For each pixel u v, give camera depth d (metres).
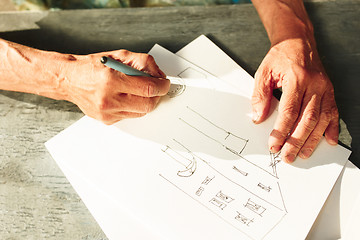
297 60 0.54
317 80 0.54
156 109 0.55
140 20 0.65
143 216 0.46
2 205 0.50
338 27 0.63
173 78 0.58
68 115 0.57
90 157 0.51
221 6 0.66
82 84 0.52
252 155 0.50
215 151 0.51
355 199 0.46
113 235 0.46
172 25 0.65
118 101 0.51
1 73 0.57
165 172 0.49
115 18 0.66
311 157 0.49
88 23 0.66
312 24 0.62
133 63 0.55
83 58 0.56
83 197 0.49
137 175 0.49
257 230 0.44
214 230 0.44
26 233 0.48
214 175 0.49
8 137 0.55
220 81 0.57
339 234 0.44
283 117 0.51
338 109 0.55
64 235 0.47
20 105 0.58
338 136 0.52
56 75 0.54
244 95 0.56
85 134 0.53
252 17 0.65
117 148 0.52
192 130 0.53
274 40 0.59
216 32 0.63
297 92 0.52
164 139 0.52
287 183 0.47
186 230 0.45
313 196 0.46
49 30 0.65
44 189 0.50
